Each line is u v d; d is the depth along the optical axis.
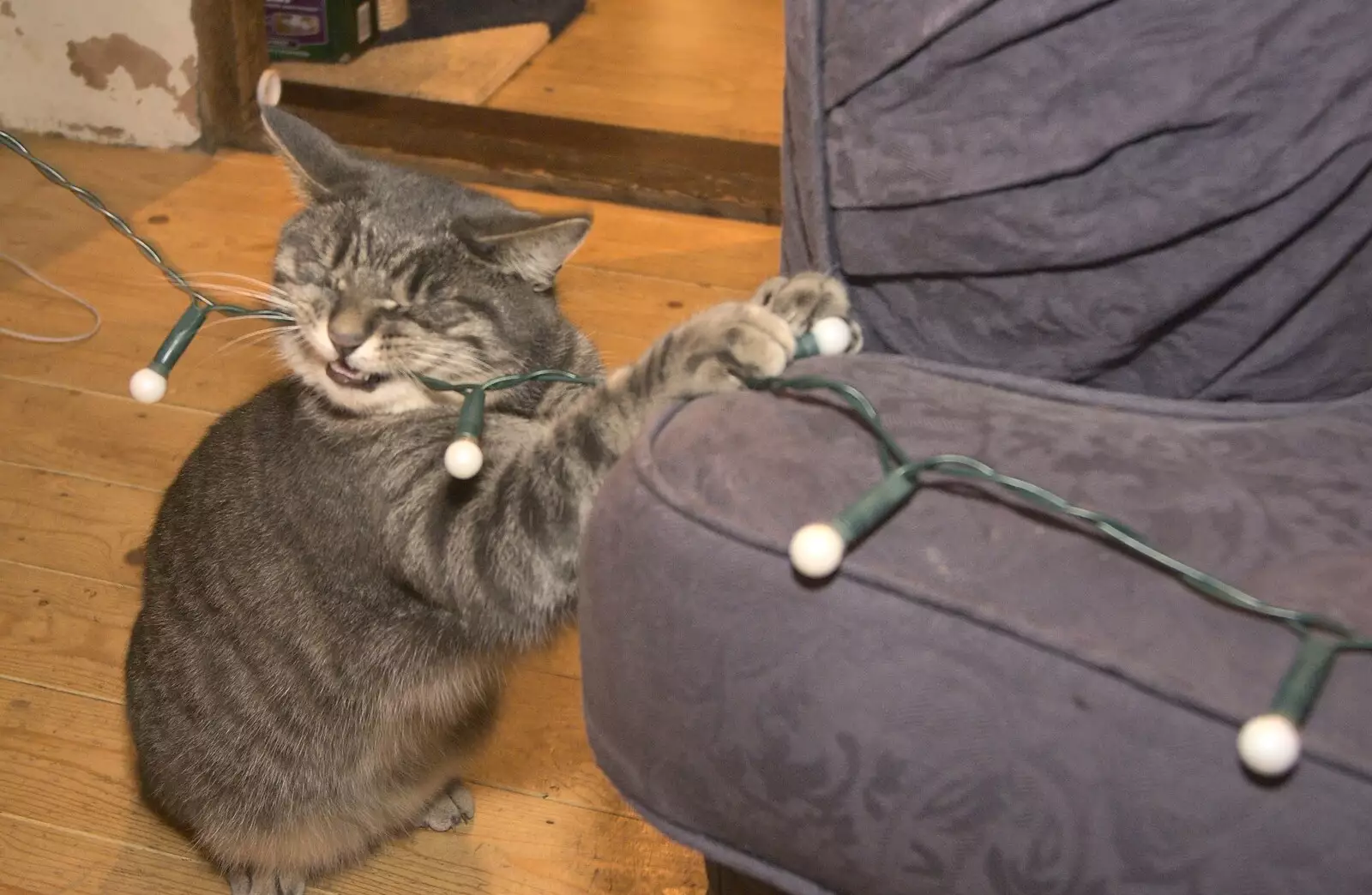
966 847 0.68
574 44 3.49
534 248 1.21
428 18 3.41
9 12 2.61
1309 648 0.63
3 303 2.19
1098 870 0.65
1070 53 0.83
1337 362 0.94
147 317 2.19
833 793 0.70
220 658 1.29
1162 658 0.64
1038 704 0.64
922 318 0.97
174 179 2.63
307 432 1.25
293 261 1.24
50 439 1.91
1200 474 0.78
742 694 0.71
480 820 1.45
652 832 1.44
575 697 1.60
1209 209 0.85
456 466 0.91
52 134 2.74
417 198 1.25
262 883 1.36
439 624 1.24
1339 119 0.83
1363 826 0.59
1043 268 0.89
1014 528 0.71
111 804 1.42
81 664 1.57
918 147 0.89
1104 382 0.97
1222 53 0.81
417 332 1.18
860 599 0.67
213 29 2.63
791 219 1.09
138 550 1.74
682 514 0.71
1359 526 0.75
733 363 0.90
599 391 1.04
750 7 3.84
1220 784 0.61
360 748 1.32
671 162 2.78
